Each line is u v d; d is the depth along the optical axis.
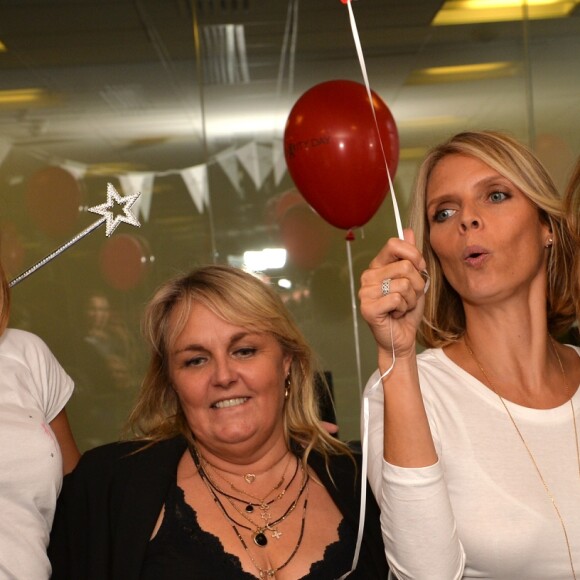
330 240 5.11
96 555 1.70
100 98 5.10
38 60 5.08
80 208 5.10
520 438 1.63
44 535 1.72
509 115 5.05
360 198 3.24
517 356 1.71
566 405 1.67
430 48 5.06
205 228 5.11
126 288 5.09
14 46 5.06
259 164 5.12
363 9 5.03
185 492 1.78
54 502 1.76
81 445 5.02
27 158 5.09
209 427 1.78
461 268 1.70
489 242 1.67
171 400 1.96
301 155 3.25
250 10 5.02
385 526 1.54
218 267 1.88
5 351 1.86
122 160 5.11
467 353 1.76
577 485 1.58
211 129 5.11
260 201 5.12
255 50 5.09
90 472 1.82
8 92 5.09
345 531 1.76
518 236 1.68
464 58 5.05
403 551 1.50
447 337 1.81
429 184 1.77
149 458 1.82
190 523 1.72
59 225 5.09
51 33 5.06
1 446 1.70
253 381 1.78
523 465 1.60
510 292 1.68
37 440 1.75
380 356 1.51
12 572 1.63
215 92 5.11
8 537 1.65
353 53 5.09
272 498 1.80
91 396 5.06
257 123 5.12
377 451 1.63
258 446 1.80
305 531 1.75
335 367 5.11
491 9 5.04
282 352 1.88
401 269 1.46
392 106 5.07
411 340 1.49
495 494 1.57
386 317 1.46
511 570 1.55
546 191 1.70
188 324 1.79
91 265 5.09
